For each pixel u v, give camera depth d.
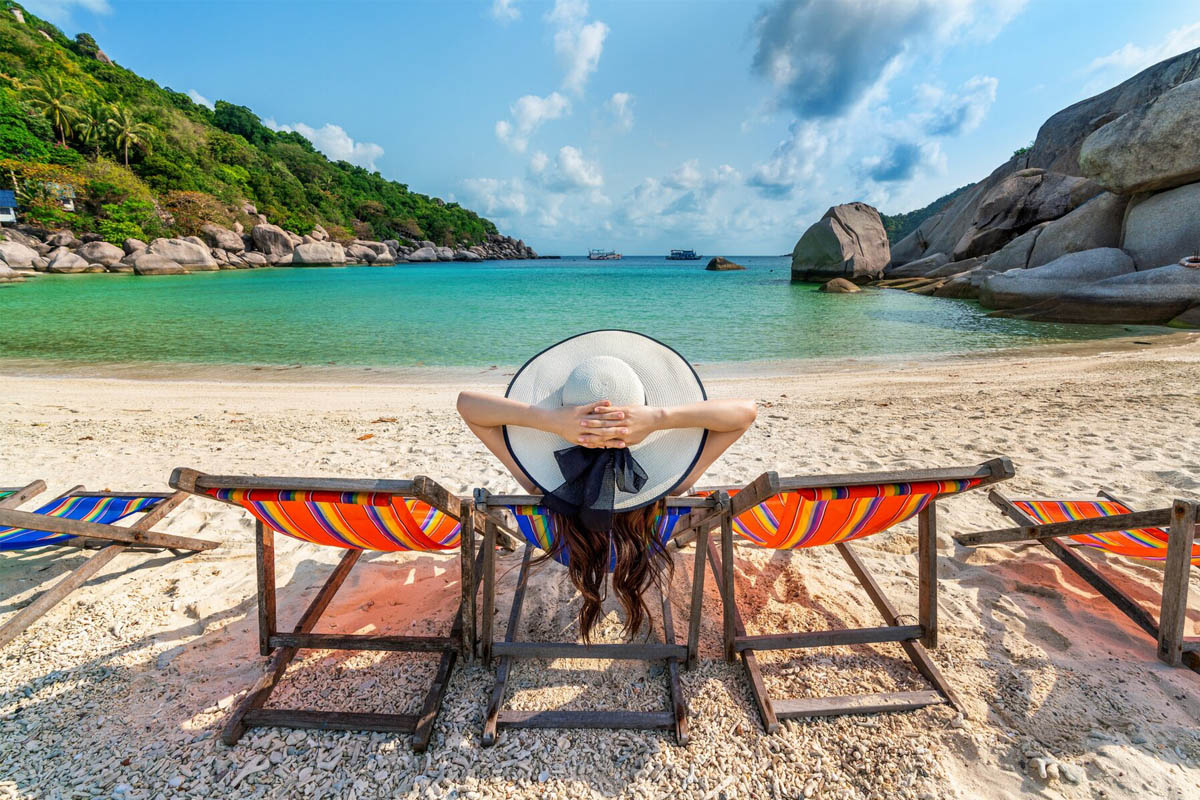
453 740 1.92
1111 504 2.98
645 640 2.44
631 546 1.89
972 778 1.75
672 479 1.83
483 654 2.22
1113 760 1.79
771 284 36.12
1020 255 21.98
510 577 2.94
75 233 45.88
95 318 17.61
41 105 51.84
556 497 1.79
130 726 1.98
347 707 2.07
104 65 73.62
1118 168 17.84
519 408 1.79
